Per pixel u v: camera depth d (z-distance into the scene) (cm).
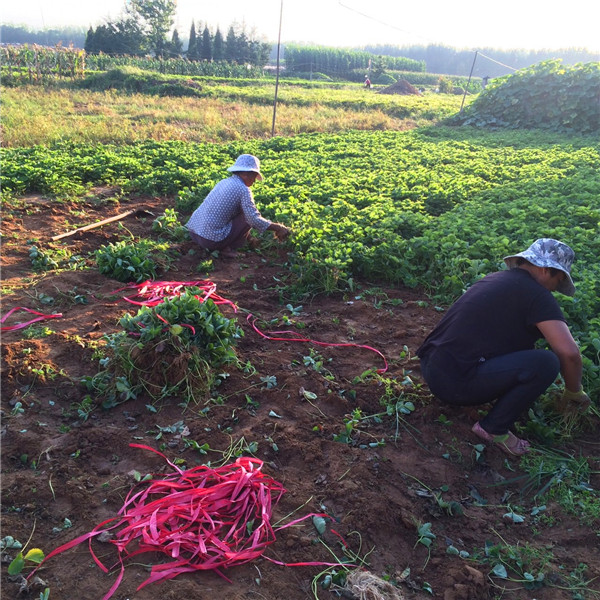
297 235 723
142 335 432
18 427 376
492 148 1573
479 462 387
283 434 388
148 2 6225
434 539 323
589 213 809
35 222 820
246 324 543
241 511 316
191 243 750
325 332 546
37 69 2992
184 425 394
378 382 455
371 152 1401
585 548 326
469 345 384
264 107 2584
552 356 370
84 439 370
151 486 324
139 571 281
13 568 271
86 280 620
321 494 342
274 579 284
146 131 1670
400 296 637
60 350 462
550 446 405
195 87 3133
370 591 277
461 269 664
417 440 399
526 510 352
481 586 292
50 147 1363
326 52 7700
